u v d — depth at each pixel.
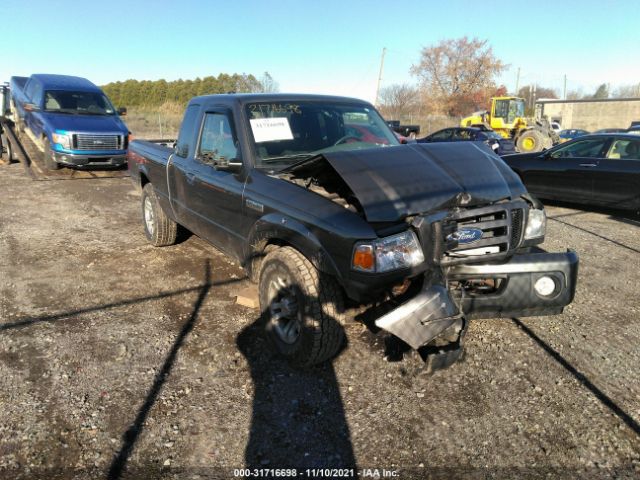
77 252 6.03
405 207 3.00
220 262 5.68
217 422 2.92
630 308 4.54
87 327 4.04
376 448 2.73
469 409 3.05
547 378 3.39
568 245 6.68
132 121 34.09
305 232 3.24
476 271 3.20
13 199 9.25
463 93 56.66
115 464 2.58
